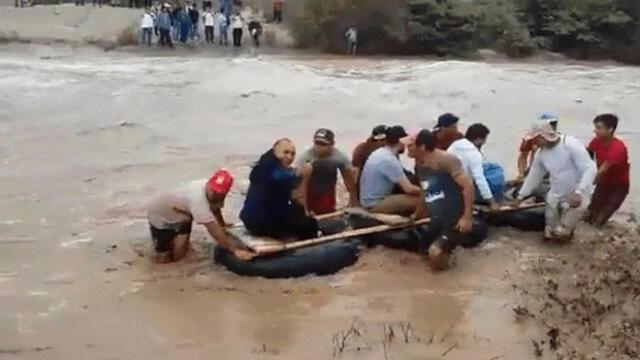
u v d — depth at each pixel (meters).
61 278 10.51
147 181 15.77
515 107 23.06
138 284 10.23
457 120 11.78
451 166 10.36
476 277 10.33
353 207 11.60
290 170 10.46
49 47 35.97
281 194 10.40
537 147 12.05
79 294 9.98
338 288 9.99
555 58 40.19
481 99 23.77
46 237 12.24
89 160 17.59
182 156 17.88
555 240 11.28
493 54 39.50
